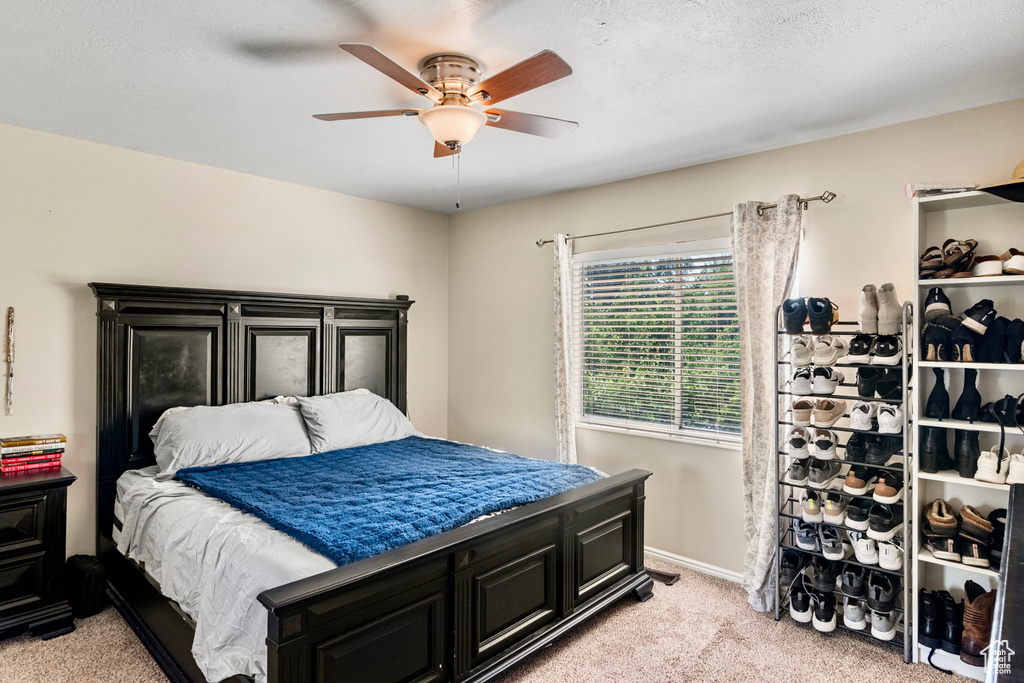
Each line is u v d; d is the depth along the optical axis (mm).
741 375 3090
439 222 4863
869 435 2578
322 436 3453
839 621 2709
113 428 3082
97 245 3105
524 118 2076
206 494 2574
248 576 1841
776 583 2760
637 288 3693
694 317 3441
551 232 4152
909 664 2385
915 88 2324
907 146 2686
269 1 1723
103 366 3051
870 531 2494
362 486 2633
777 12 1777
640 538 3012
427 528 2111
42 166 2928
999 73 2184
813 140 2955
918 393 2381
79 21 1837
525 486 2654
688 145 3041
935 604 2395
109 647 2510
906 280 2689
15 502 2570
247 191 3680
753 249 3014
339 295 4141
